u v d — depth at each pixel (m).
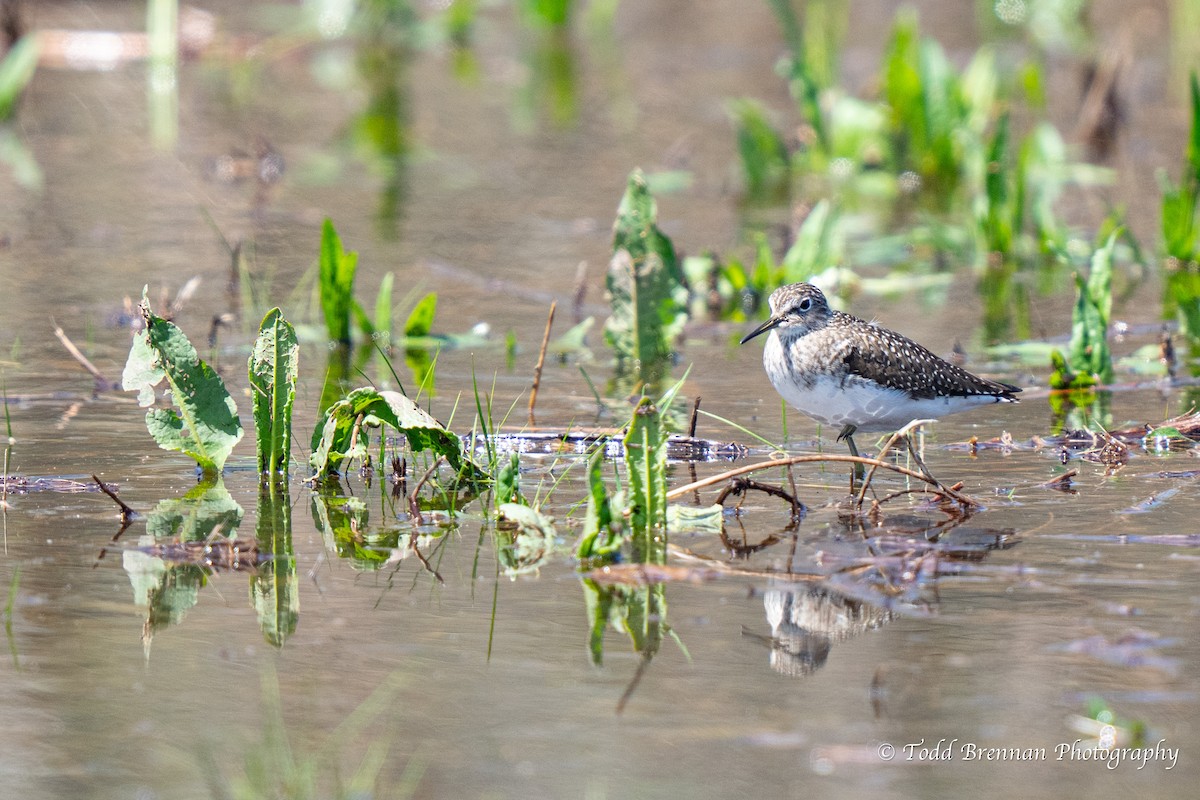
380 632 8.30
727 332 16.83
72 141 25.97
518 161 25.64
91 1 36.84
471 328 16.38
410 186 23.73
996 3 36.09
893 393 11.46
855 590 8.85
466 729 7.21
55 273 18.14
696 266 18.56
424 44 36.75
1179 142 26.45
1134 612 8.42
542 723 7.28
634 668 7.87
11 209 21.34
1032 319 16.97
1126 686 7.58
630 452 9.78
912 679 7.70
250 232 20.53
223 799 6.61
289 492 10.88
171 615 8.52
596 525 9.41
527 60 35.19
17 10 31.89
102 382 13.98
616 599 8.79
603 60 35.06
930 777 6.80
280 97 30.47
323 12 36.28
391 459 11.74
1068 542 9.62
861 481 11.23
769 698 7.53
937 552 9.47
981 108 26.20
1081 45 34.25
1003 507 10.44
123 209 21.61
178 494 10.77
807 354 11.56
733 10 40.31
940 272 19.42
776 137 25.34
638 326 15.20
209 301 17.19
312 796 6.64
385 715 7.34
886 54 25.95
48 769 6.82
